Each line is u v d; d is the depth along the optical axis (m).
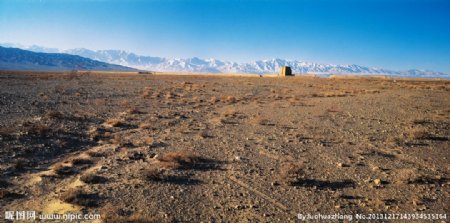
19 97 31.20
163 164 11.97
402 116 23.75
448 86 61.62
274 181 10.57
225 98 35.66
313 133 17.95
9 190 9.78
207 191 9.75
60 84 52.56
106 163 12.19
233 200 9.14
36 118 20.30
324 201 9.14
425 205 8.89
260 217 8.20
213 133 17.94
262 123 20.94
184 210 8.48
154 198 9.16
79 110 25.06
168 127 19.67
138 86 52.06
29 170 11.59
